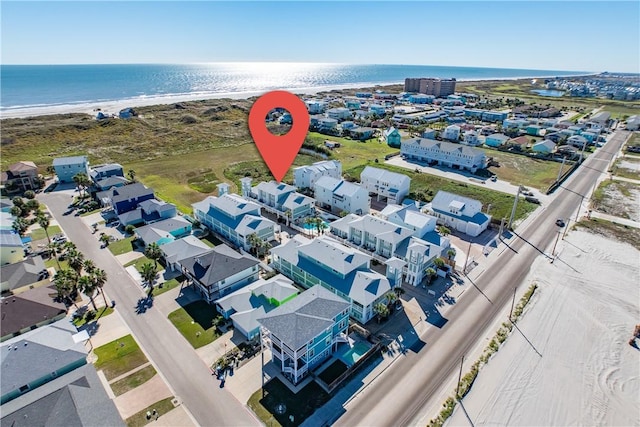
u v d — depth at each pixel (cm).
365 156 13075
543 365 4397
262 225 6881
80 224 7794
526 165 12031
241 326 4697
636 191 9812
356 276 5212
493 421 3700
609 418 3797
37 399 3403
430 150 12169
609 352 4641
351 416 3697
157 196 9300
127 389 3944
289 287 5109
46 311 4828
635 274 6241
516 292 5728
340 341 4597
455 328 4953
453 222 7719
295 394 3934
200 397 3878
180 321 4975
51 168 10775
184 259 5834
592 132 15138
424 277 6075
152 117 18088
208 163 12162
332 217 8081
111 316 5059
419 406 3822
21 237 6975
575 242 7206
